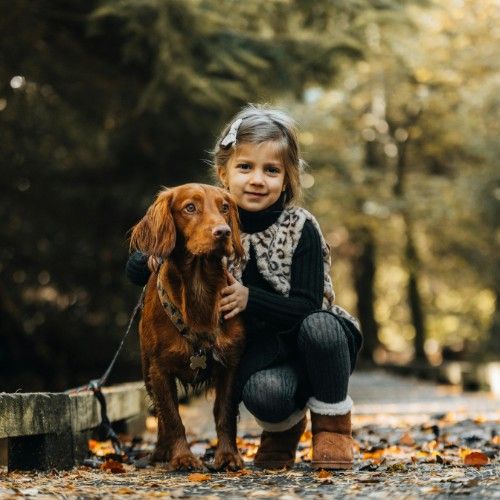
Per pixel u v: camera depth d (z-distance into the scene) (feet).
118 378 48.60
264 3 34.45
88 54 38.88
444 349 97.60
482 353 85.51
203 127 38.01
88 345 48.96
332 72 37.24
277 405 13.21
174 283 13.29
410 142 90.43
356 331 14.19
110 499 10.80
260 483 12.29
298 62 36.09
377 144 91.50
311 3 35.29
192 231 12.87
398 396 41.19
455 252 92.48
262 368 13.50
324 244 14.38
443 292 110.22
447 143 88.69
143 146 42.55
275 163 14.24
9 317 46.44
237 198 14.24
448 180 85.40
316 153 53.67
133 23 31.55
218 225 12.60
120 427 21.18
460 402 35.55
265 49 35.35
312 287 13.83
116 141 44.14
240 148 14.26
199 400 37.09
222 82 33.17
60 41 38.73
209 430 23.93
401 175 90.27
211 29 32.24
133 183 44.09
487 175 68.69
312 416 13.84
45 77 41.39
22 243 47.96
